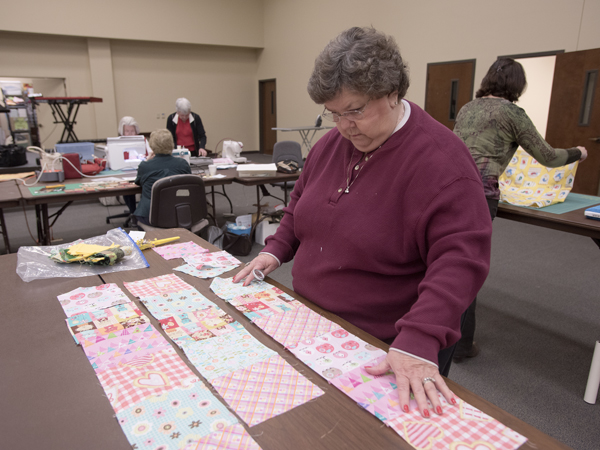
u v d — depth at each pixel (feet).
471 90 18.93
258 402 2.14
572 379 6.37
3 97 20.04
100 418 2.04
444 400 2.15
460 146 2.71
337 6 25.13
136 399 2.15
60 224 14.98
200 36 28.89
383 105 2.54
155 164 9.74
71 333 2.81
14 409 2.10
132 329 2.85
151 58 28.78
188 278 3.78
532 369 6.61
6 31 23.44
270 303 3.25
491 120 5.69
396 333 2.98
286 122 31.37
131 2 26.02
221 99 32.42
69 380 2.33
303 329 2.86
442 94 20.18
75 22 24.61
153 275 3.85
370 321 3.03
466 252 2.44
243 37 30.73
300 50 28.58
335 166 3.19
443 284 2.40
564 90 15.52
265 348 2.64
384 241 2.81
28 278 3.72
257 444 1.86
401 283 2.95
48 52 25.14
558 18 15.57
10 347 2.65
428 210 2.60
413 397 2.18
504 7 17.13
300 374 2.38
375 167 2.86
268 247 3.84
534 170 7.15
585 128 15.15
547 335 7.61
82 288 3.52
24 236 13.55
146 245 4.54
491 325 7.94
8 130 20.66
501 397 5.95
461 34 18.93
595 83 14.66
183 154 12.60
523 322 8.05
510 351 7.11
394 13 21.88
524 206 6.47
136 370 2.40
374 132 2.65
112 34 25.81
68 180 11.16
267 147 34.71
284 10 29.22
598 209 5.80
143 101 29.09
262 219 12.07
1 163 15.16
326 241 3.09
